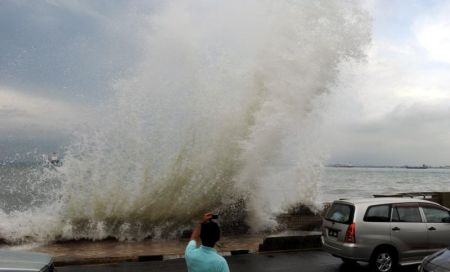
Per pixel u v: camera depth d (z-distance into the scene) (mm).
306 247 11258
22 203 16156
